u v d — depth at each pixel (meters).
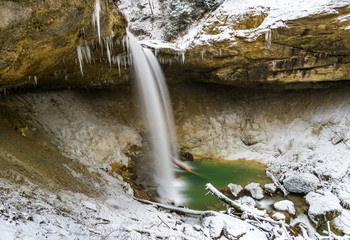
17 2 3.38
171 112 12.15
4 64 4.04
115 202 5.74
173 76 11.49
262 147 10.97
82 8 4.53
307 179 7.52
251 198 7.33
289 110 11.16
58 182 5.04
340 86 9.87
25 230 2.75
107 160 8.41
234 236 5.25
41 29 4.05
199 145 11.62
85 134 8.66
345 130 8.84
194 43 9.65
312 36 7.88
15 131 6.33
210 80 11.22
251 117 11.91
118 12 6.61
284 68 9.05
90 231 3.65
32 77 6.19
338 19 7.29
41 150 6.18
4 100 7.29
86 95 10.70
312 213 6.49
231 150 11.28
